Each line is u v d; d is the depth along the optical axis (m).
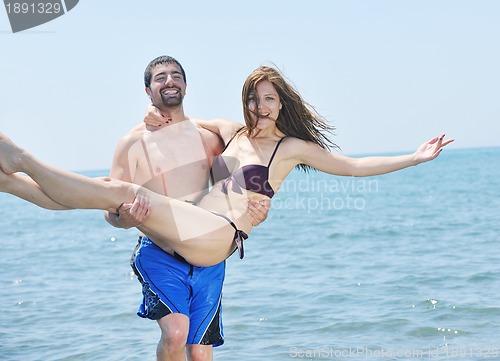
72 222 28.55
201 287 5.78
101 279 12.34
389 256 13.73
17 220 31.27
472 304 8.95
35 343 7.96
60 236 22.08
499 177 50.22
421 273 11.40
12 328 8.70
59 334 8.34
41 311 9.65
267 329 8.18
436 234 17.41
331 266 12.70
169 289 5.58
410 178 57.50
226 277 11.70
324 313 8.84
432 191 38.47
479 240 15.72
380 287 10.35
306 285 10.73
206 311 5.82
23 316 9.38
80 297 10.58
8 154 5.07
